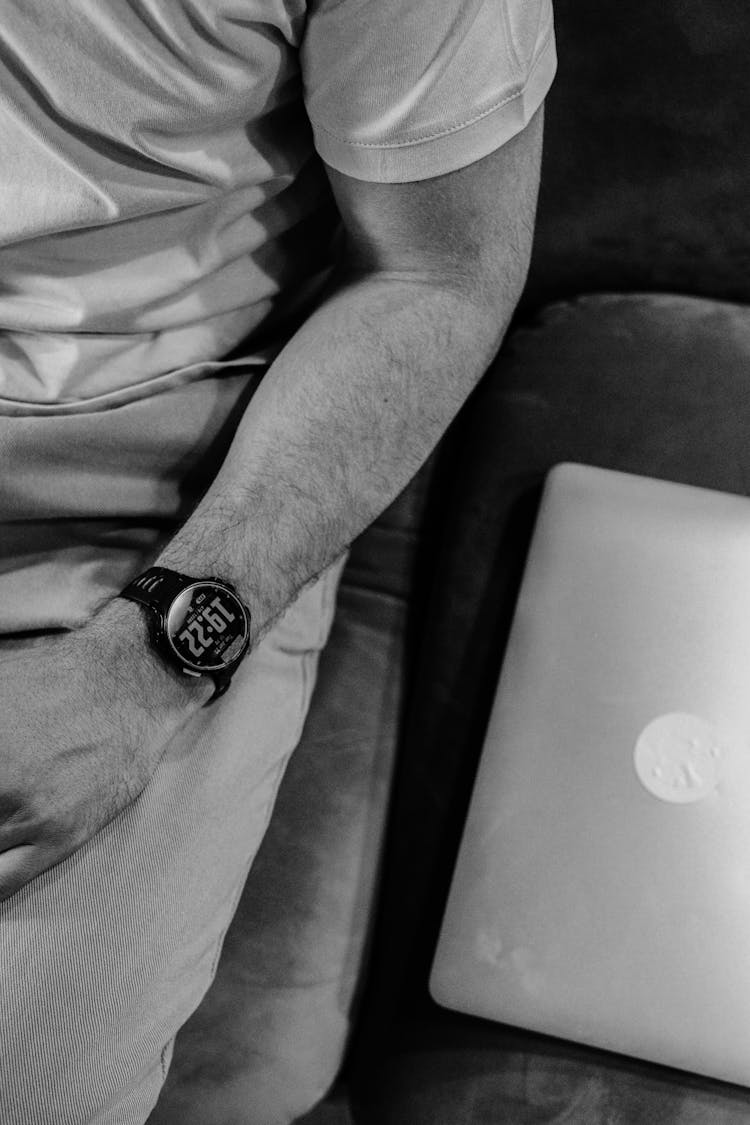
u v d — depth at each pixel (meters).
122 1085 0.74
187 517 0.86
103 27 0.67
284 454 0.79
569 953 0.81
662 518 0.91
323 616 0.95
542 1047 0.83
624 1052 0.80
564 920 0.82
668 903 0.80
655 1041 0.79
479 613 0.98
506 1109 0.81
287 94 0.76
